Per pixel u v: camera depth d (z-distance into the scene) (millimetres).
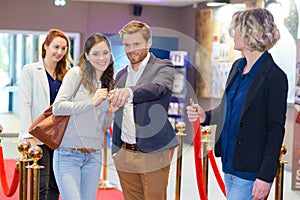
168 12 11602
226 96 2980
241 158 2855
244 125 2842
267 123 2807
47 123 3404
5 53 12680
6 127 10469
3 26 10609
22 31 10711
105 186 6121
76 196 3445
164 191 3379
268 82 2791
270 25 2791
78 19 10984
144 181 3318
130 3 11180
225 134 2969
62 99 3262
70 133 3424
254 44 2795
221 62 9930
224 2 9820
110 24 11148
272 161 2740
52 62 4129
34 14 10750
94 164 3516
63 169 3475
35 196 3475
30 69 4117
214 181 6793
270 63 2840
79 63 3182
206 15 10562
